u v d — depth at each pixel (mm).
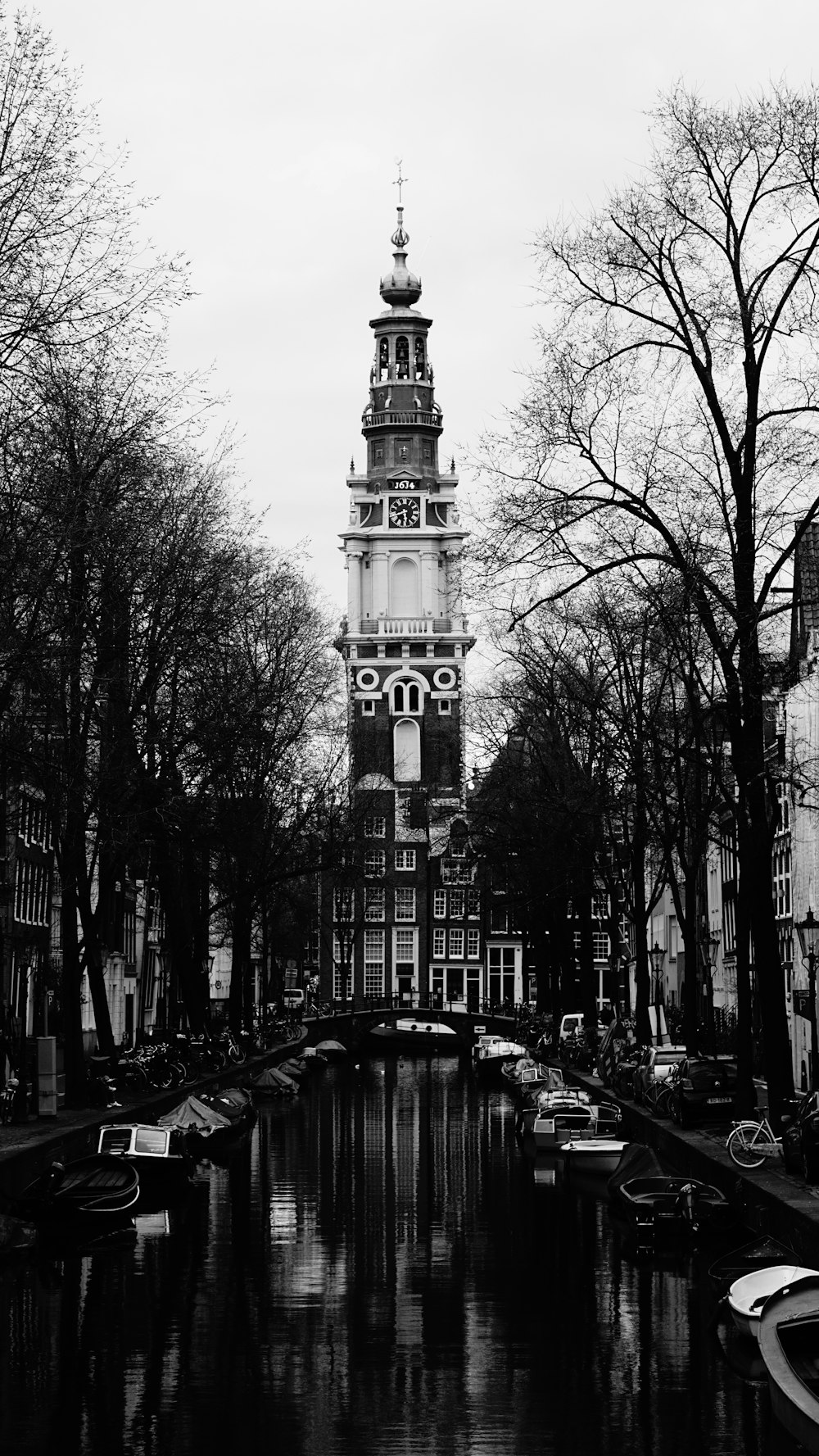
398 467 173125
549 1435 22531
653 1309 29688
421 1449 21891
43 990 69500
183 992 69125
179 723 54156
